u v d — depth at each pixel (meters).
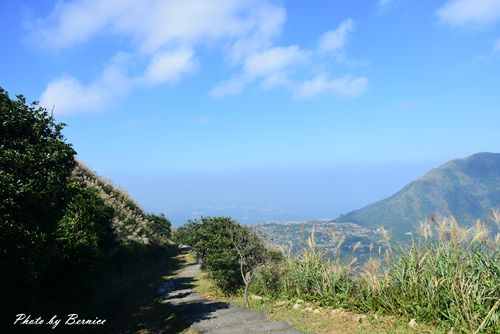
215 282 13.18
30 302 9.10
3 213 6.87
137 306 11.86
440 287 6.79
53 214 8.52
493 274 6.42
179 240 30.94
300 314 8.58
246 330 7.68
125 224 22.56
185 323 8.88
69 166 9.23
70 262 10.81
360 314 7.73
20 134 8.27
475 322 5.89
